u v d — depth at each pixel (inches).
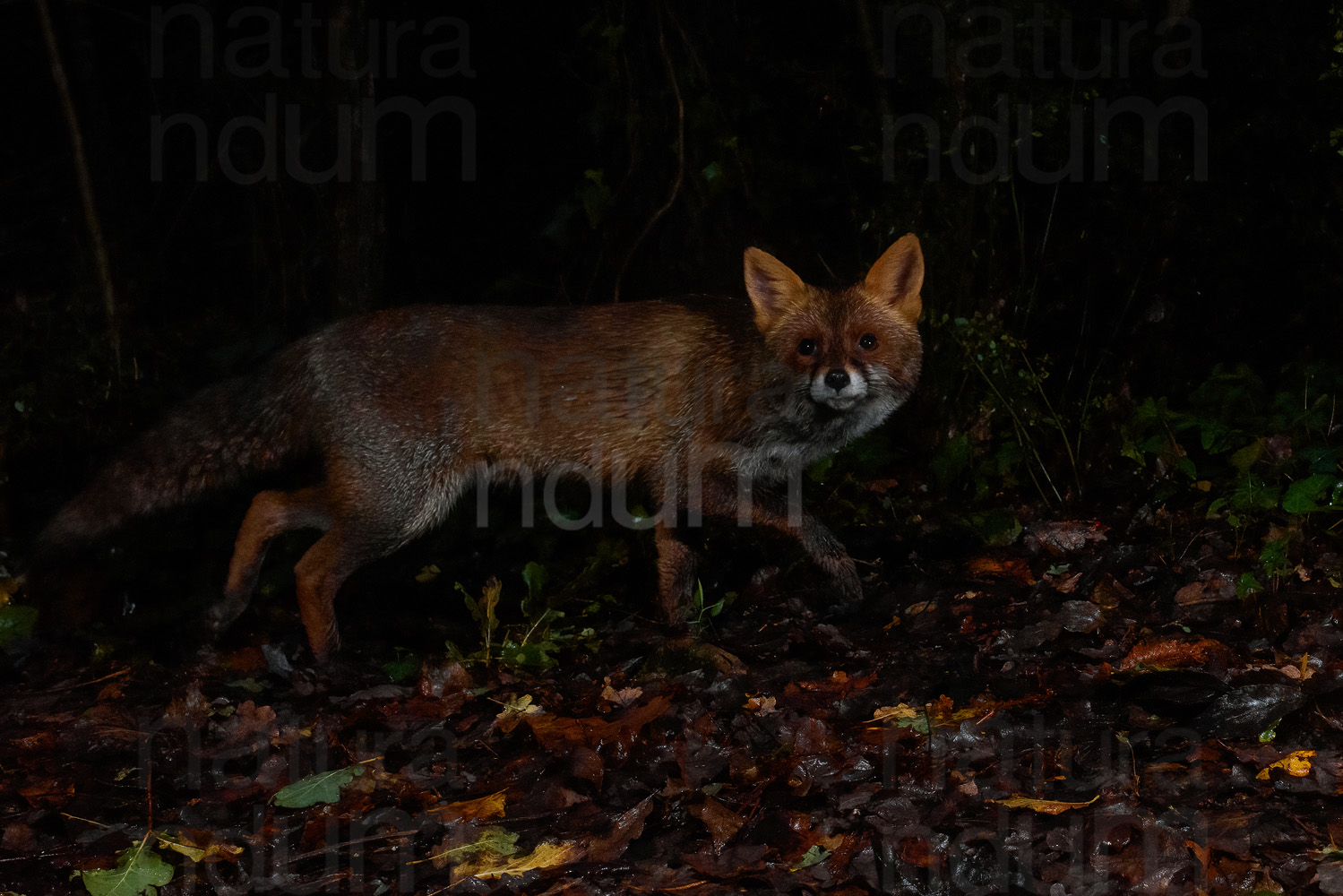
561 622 189.6
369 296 213.5
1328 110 227.8
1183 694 134.5
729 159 232.2
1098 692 138.9
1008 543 195.6
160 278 260.8
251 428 181.8
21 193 268.5
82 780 132.7
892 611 177.5
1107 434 212.7
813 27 246.7
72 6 253.4
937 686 147.0
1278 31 230.1
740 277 236.1
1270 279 233.3
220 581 201.5
